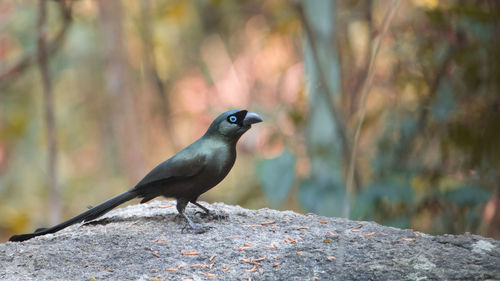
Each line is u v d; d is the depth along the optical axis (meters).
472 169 11.73
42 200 21.19
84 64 20.09
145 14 18.84
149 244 7.51
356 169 12.11
